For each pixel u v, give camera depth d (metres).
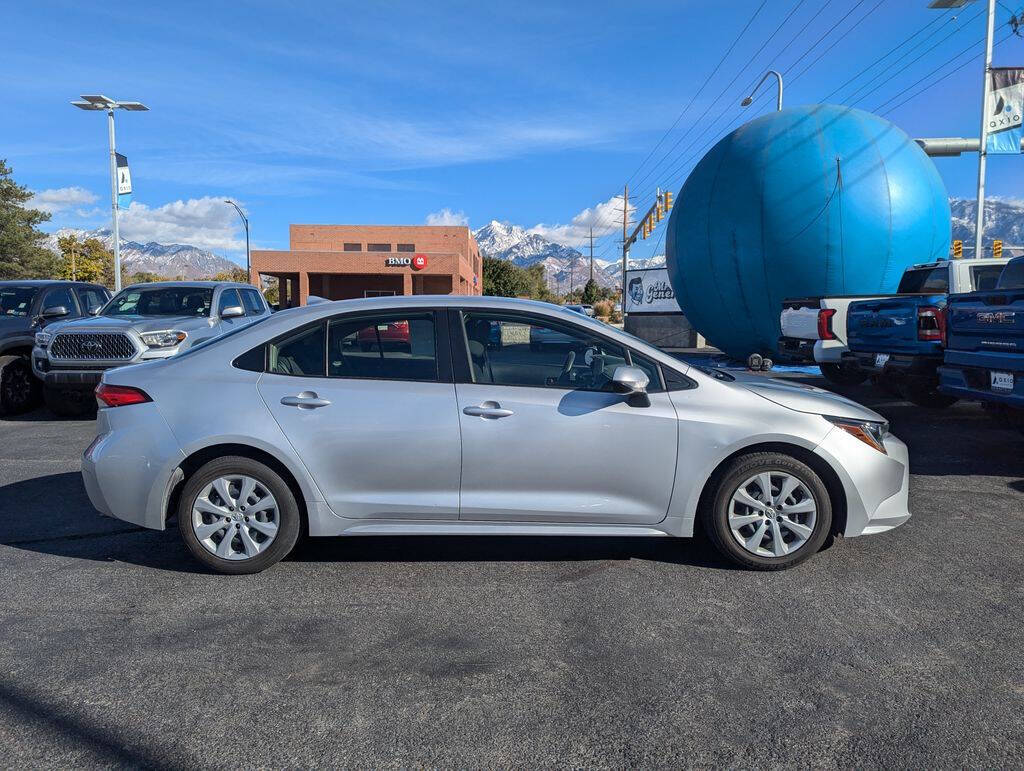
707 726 2.76
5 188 53.06
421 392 4.21
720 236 15.37
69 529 5.18
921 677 3.10
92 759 2.57
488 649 3.38
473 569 4.38
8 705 2.92
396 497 4.21
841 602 3.87
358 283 51.53
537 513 4.21
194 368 4.33
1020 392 6.39
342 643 3.44
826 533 4.24
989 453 7.56
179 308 10.52
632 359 4.34
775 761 2.55
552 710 2.87
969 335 7.01
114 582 4.20
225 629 3.59
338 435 4.16
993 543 4.81
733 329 16.27
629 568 4.37
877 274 14.62
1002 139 19.72
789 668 3.18
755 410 4.23
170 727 2.76
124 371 4.46
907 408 10.40
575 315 4.39
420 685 3.06
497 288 87.81
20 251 53.16
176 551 4.71
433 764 2.54
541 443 4.17
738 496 4.23
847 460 4.21
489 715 2.84
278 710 2.88
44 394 10.32
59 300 11.37
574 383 4.30
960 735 2.69
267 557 4.24
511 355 4.32
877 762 2.54
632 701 2.93
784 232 14.56
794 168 14.59
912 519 5.33
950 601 3.88
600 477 4.21
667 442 4.18
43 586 4.14
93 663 3.26
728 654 3.31
